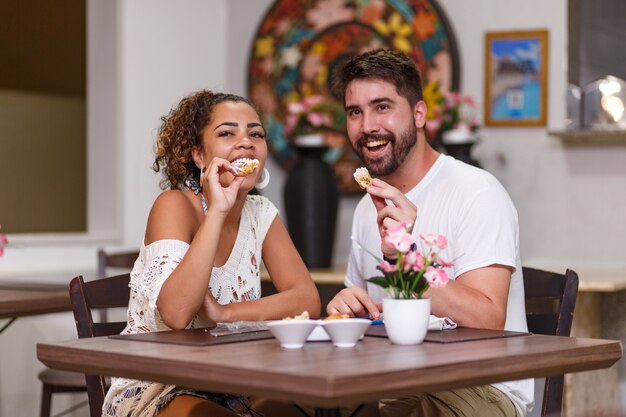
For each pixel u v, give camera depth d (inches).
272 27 193.9
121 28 187.5
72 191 192.1
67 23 190.5
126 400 87.2
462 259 96.0
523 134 171.5
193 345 74.8
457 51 176.4
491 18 174.7
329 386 58.5
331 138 186.4
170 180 99.7
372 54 102.7
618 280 137.7
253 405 94.0
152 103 192.1
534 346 75.4
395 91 100.9
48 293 124.2
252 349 72.7
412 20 180.5
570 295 96.1
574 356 75.1
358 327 73.7
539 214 170.1
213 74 201.0
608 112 163.6
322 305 153.4
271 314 93.4
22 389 168.1
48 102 187.9
